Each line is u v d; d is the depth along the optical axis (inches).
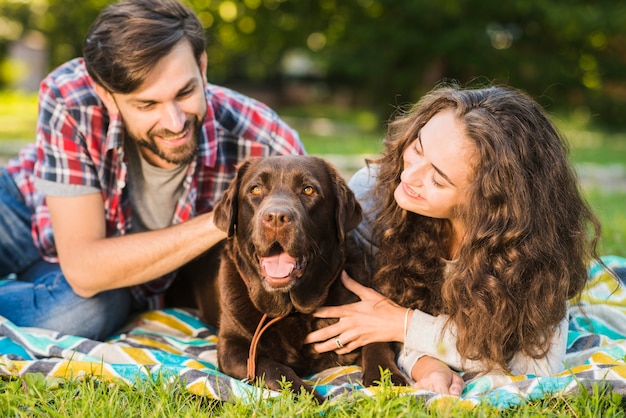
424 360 131.3
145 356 135.2
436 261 143.0
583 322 160.9
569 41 895.7
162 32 137.0
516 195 127.4
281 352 138.2
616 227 250.8
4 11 1173.7
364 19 842.2
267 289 128.3
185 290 177.2
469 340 127.9
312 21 856.3
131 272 143.2
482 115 127.9
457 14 802.2
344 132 802.8
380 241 146.2
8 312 147.6
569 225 135.0
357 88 1318.9
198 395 115.9
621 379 112.6
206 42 153.9
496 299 127.2
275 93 1385.3
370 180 159.5
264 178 135.6
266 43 882.8
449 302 130.8
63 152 147.4
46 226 166.7
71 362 122.9
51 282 153.3
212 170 168.6
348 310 137.5
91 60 138.6
